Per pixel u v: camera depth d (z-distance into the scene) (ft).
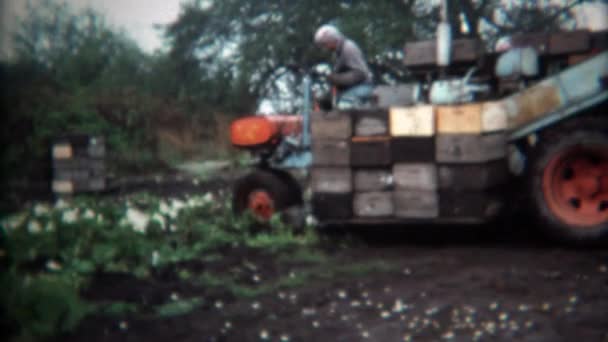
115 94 62.75
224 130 68.85
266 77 82.38
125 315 13.57
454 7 69.10
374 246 20.33
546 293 14.10
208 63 86.63
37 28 63.82
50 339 12.09
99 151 38.88
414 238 21.38
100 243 17.67
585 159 18.62
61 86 59.77
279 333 12.30
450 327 12.21
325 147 20.80
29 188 40.29
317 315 13.32
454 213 19.52
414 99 22.02
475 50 22.26
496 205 19.71
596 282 14.82
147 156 55.77
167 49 87.92
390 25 72.74
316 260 18.28
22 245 15.90
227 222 22.38
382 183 20.29
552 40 21.38
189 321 13.12
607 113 19.70
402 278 15.97
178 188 41.09
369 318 12.99
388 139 20.06
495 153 19.58
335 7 76.43
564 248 18.92
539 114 19.30
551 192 18.93
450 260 17.74
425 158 19.69
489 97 21.12
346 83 23.07
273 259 18.71
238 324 12.91
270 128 22.71
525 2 68.18
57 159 38.01
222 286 15.80
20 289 12.77
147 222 19.84
